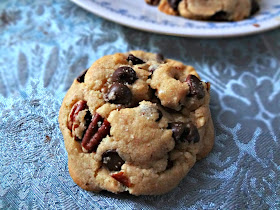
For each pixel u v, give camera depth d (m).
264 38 0.25
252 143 0.19
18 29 0.26
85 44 0.25
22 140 0.20
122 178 0.17
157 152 0.17
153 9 0.25
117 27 0.26
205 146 0.18
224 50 0.24
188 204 0.17
